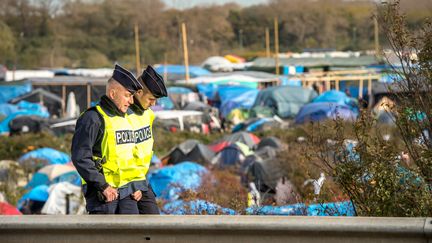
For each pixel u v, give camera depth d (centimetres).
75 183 3744
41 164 4409
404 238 752
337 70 12850
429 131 1134
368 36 16288
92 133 952
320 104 7825
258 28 18550
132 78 965
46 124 7756
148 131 1011
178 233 812
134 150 987
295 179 2542
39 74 12106
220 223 794
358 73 11638
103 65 15975
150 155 1013
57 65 15950
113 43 17188
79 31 17300
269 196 2189
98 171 953
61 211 2884
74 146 952
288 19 18125
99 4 17638
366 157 1105
